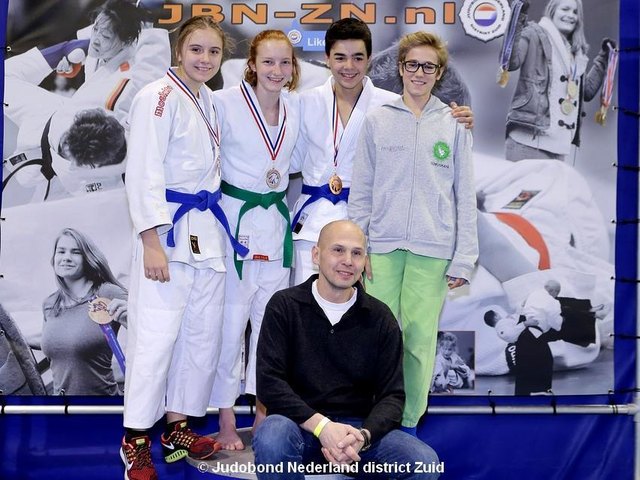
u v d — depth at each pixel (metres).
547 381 3.22
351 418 2.36
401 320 2.83
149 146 2.56
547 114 3.19
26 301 3.20
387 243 2.72
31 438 3.24
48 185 3.19
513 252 3.21
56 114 3.17
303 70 3.19
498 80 3.19
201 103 2.74
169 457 2.74
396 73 3.18
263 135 2.80
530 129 3.20
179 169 2.64
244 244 2.80
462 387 3.22
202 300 2.70
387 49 3.18
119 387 3.22
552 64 3.18
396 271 2.76
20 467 3.23
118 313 3.21
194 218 2.66
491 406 3.22
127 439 2.63
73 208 3.19
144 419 2.60
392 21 3.18
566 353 3.22
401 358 2.34
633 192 3.22
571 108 3.19
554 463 3.25
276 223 2.86
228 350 2.85
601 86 3.20
